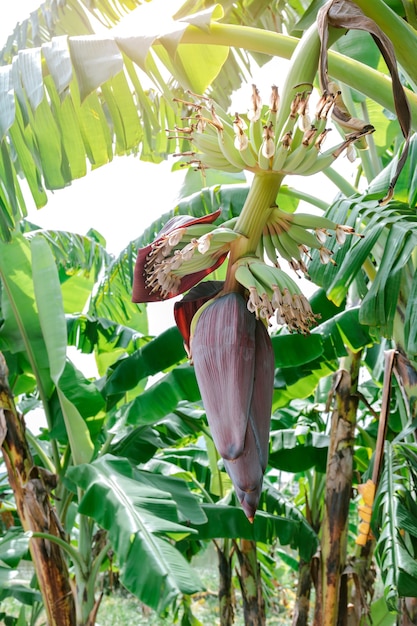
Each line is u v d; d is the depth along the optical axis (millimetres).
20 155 1997
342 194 2768
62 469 3898
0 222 2107
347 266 2197
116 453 3934
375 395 4938
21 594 4383
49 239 4168
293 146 1017
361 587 3715
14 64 1750
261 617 4645
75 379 3666
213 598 10148
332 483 3607
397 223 2217
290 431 4230
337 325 3434
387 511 2701
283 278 949
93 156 2059
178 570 2396
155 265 1023
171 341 3568
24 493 3348
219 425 895
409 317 1953
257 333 949
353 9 1062
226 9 2025
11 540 3094
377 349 4281
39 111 1938
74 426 3625
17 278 3641
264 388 925
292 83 1042
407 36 1344
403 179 2570
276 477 6527
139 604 9617
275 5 2578
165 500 2906
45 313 3535
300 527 4023
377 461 2725
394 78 1052
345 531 3590
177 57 1854
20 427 3406
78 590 3760
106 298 4535
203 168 1114
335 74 1498
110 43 1523
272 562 5836
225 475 4875
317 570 4082
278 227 1036
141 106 2115
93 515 2873
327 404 3713
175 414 4324
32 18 2461
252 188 1027
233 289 994
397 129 3367
